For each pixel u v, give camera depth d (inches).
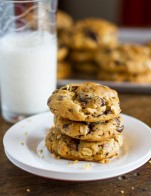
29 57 22.2
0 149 19.5
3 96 23.1
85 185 16.8
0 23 22.7
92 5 65.1
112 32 36.0
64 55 33.4
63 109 17.1
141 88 27.5
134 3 63.2
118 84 28.1
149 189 16.6
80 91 17.8
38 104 23.0
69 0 65.6
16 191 16.5
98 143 17.5
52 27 23.5
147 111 24.1
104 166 16.7
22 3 22.6
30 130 19.7
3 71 22.6
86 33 34.6
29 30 23.2
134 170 17.8
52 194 16.3
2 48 22.4
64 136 18.0
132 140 18.6
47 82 23.0
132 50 32.4
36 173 16.1
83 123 17.3
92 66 34.0
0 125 22.4
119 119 18.1
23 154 17.4
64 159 17.6
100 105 17.2
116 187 16.7
